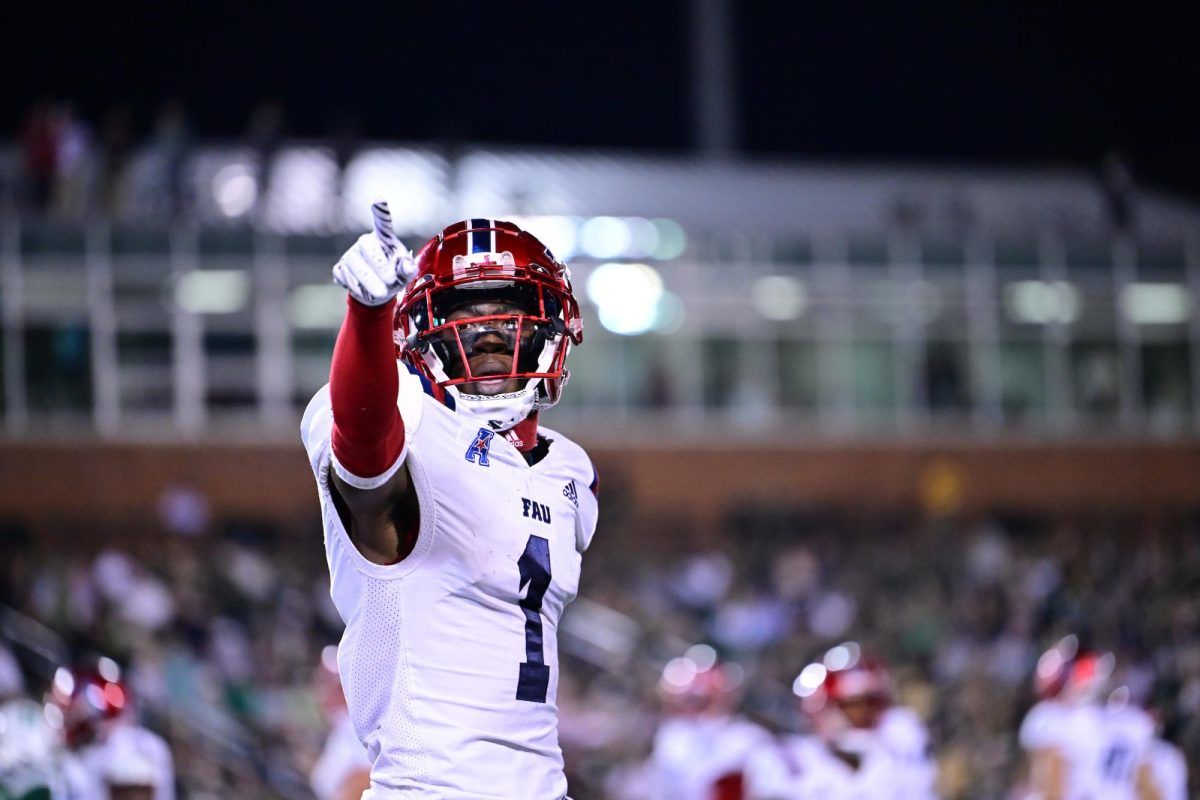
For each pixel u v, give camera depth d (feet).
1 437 136.05
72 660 76.33
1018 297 165.37
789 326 158.92
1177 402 167.53
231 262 144.25
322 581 114.83
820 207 181.78
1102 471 164.55
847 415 159.12
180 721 74.23
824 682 49.93
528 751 19.65
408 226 154.20
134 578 98.94
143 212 143.54
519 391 20.61
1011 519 153.28
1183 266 169.68
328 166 171.12
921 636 110.42
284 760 80.02
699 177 189.88
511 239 20.70
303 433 19.99
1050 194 196.95
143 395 140.87
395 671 19.34
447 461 19.35
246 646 95.30
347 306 17.84
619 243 155.43
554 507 20.57
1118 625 112.98
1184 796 53.11
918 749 49.80
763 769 50.83
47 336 138.82
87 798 40.70
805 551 135.33
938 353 162.71
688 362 155.53
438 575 19.38
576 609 106.32
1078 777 52.42
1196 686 81.20
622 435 152.46
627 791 78.07
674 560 136.56
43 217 140.36
